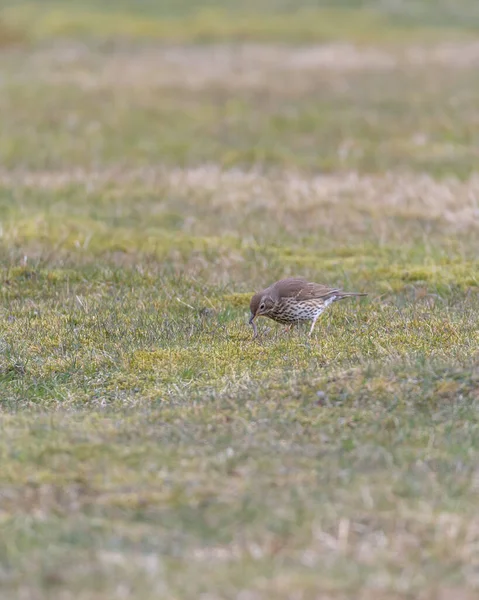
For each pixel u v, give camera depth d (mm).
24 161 26719
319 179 24531
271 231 20000
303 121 31906
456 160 26531
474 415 10953
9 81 39219
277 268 17734
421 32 50969
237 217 21031
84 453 10203
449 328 13984
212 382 12359
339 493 9398
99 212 21484
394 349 13086
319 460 10094
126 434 10703
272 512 9094
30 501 9383
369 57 44562
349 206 21656
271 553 8531
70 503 9336
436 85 37656
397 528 8875
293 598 7887
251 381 12117
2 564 8352
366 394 11445
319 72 41094
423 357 12352
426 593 7977
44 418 11211
